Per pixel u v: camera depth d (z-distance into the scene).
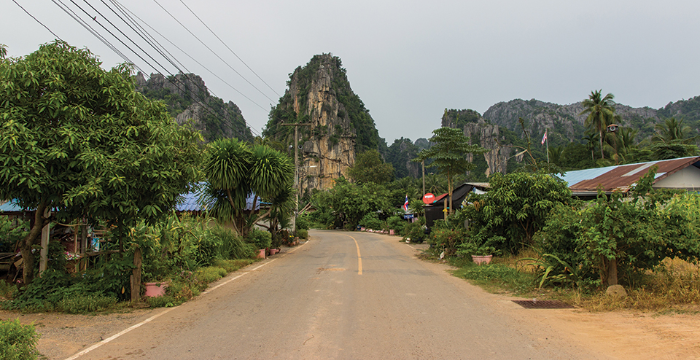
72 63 6.62
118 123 6.84
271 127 121.69
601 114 45.06
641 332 5.02
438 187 65.06
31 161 5.85
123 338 4.94
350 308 6.62
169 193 6.94
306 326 5.46
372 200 49.44
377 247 21.89
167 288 7.54
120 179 6.21
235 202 15.86
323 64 131.25
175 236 9.07
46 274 7.15
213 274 10.27
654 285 7.21
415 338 4.86
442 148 18.53
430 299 7.41
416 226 25.84
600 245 7.00
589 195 15.70
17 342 3.58
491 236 13.64
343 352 4.32
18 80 6.29
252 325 5.55
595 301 6.75
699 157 14.16
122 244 7.59
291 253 18.69
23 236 9.20
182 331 5.27
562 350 4.36
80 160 6.29
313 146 107.12
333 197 52.91
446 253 14.48
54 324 5.66
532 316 6.04
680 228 6.86
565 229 8.00
